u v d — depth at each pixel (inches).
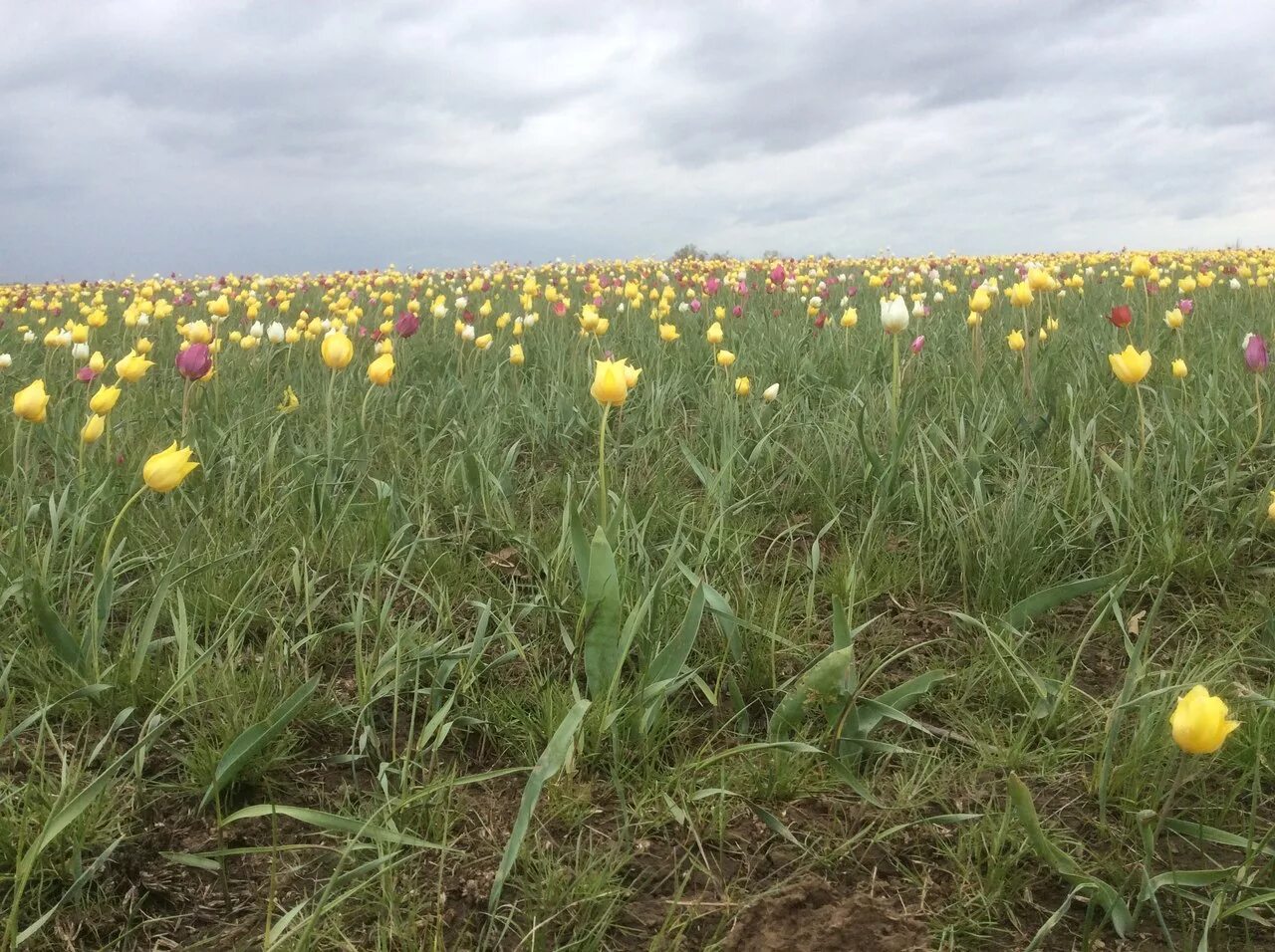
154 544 117.4
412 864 70.2
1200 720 57.6
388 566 115.3
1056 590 97.8
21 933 60.5
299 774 80.9
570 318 353.7
